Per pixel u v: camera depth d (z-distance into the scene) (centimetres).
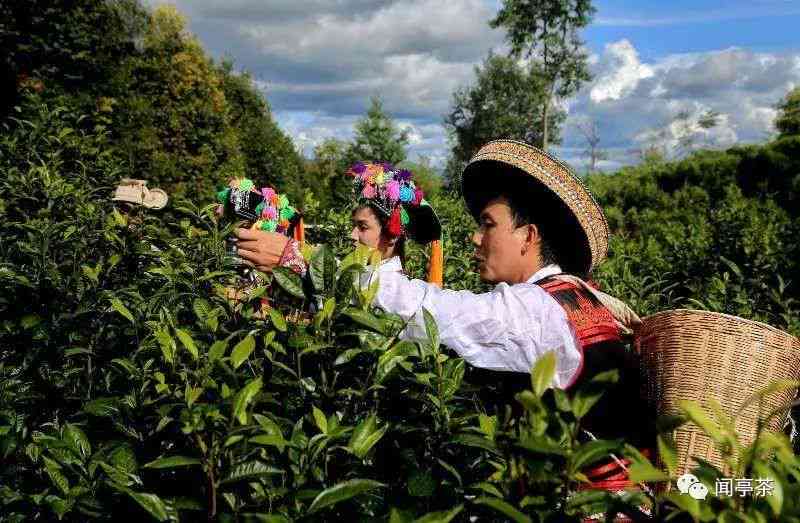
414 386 155
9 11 1232
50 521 157
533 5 3688
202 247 244
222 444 125
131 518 141
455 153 4338
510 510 107
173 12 1542
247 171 1900
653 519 115
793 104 2644
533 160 194
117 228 312
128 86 1406
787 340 168
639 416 183
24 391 219
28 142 470
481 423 133
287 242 187
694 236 762
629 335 194
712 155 2383
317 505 116
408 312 175
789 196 1983
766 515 96
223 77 1978
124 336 229
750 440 164
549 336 176
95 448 168
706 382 166
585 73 3831
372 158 3672
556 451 107
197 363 145
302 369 160
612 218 2159
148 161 1395
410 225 347
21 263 285
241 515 123
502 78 4056
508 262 203
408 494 135
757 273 577
